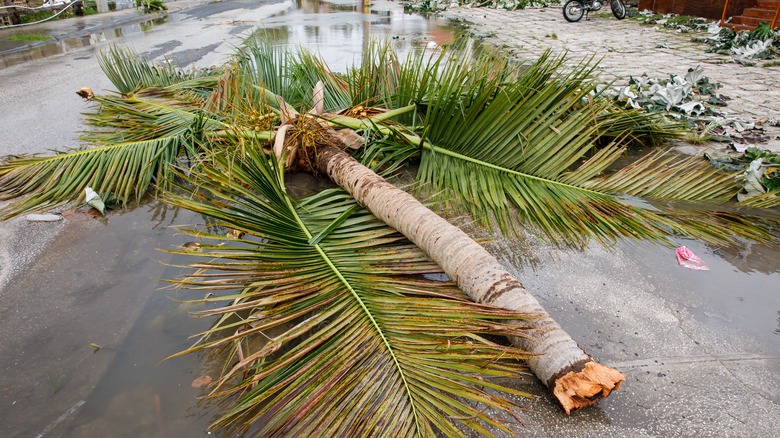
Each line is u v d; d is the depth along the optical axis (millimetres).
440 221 2557
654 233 3078
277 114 4215
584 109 3719
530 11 17531
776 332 2316
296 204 3055
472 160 3672
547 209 3250
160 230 3285
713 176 3832
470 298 2309
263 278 2322
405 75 4215
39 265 2916
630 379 2061
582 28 13055
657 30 12375
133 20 14797
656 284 2660
